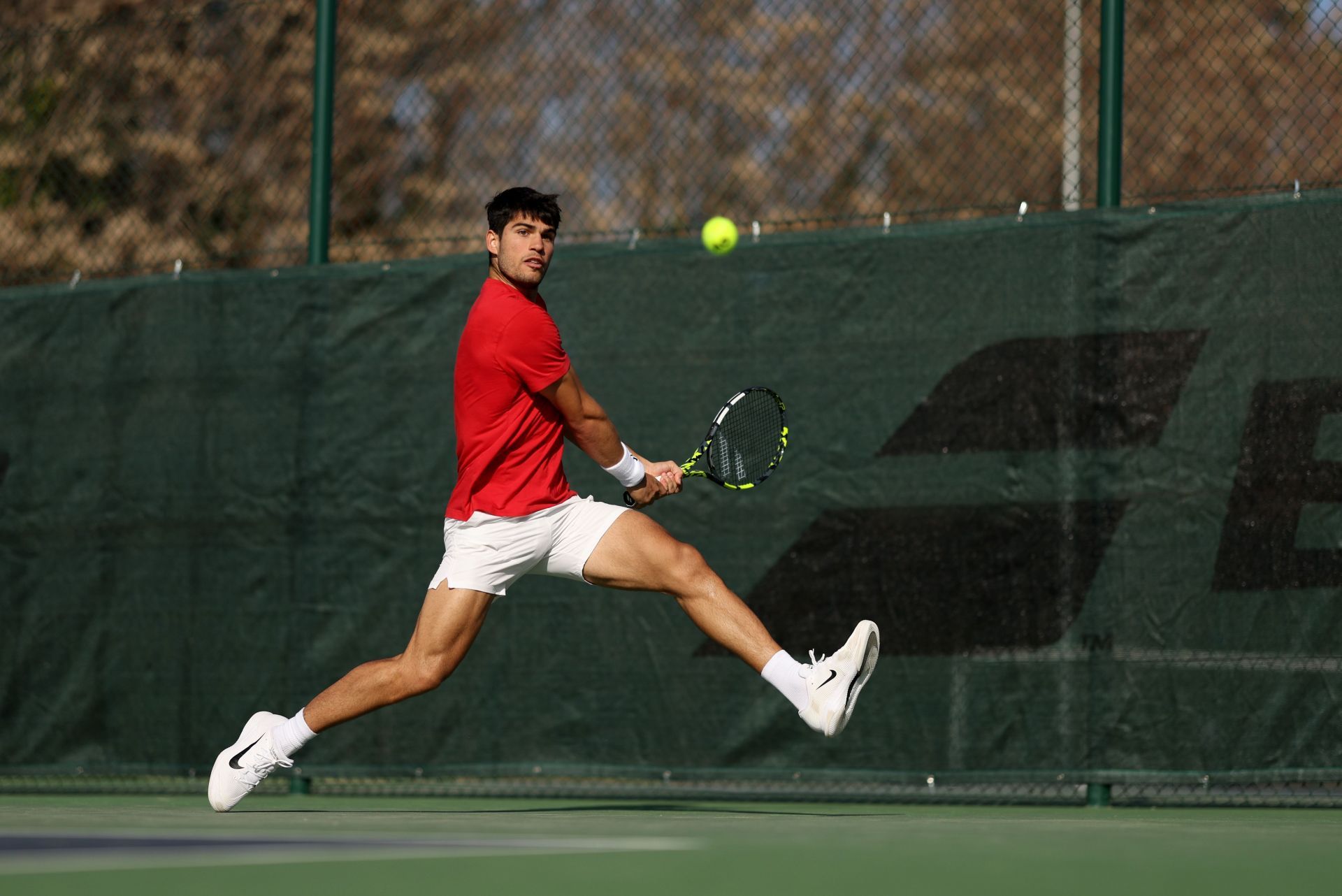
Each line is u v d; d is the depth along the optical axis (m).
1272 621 18.98
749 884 9.59
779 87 47.09
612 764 21.20
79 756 23.22
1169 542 19.39
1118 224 19.84
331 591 22.31
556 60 41.16
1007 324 20.16
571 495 16.44
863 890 9.30
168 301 23.42
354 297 22.59
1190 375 19.47
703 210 46.41
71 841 12.77
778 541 20.80
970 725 19.92
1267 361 19.22
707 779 20.88
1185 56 45.28
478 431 16.11
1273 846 12.59
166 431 23.25
